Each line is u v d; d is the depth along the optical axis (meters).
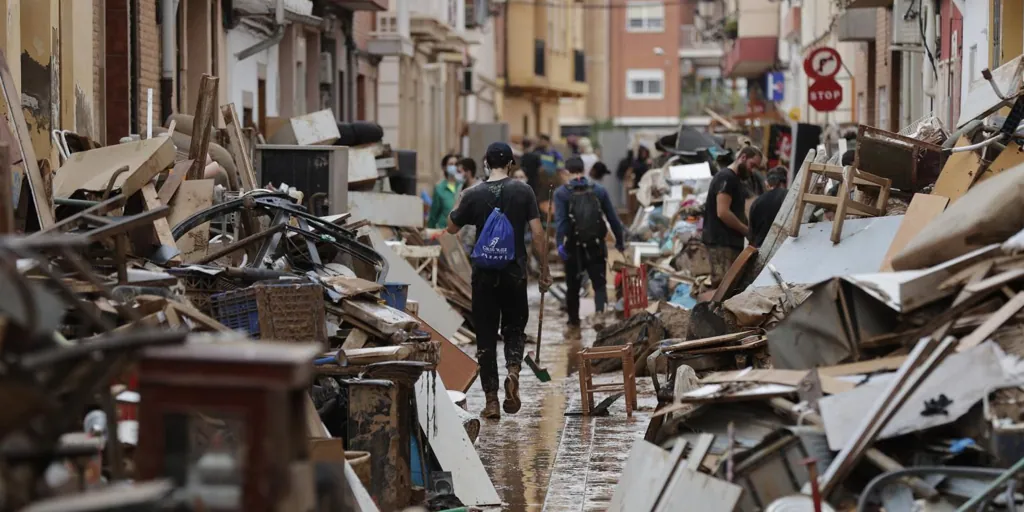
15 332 5.86
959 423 8.16
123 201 10.61
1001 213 9.35
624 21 125.62
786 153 36.97
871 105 40.66
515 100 87.62
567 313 26.98
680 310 18.36
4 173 8.32
